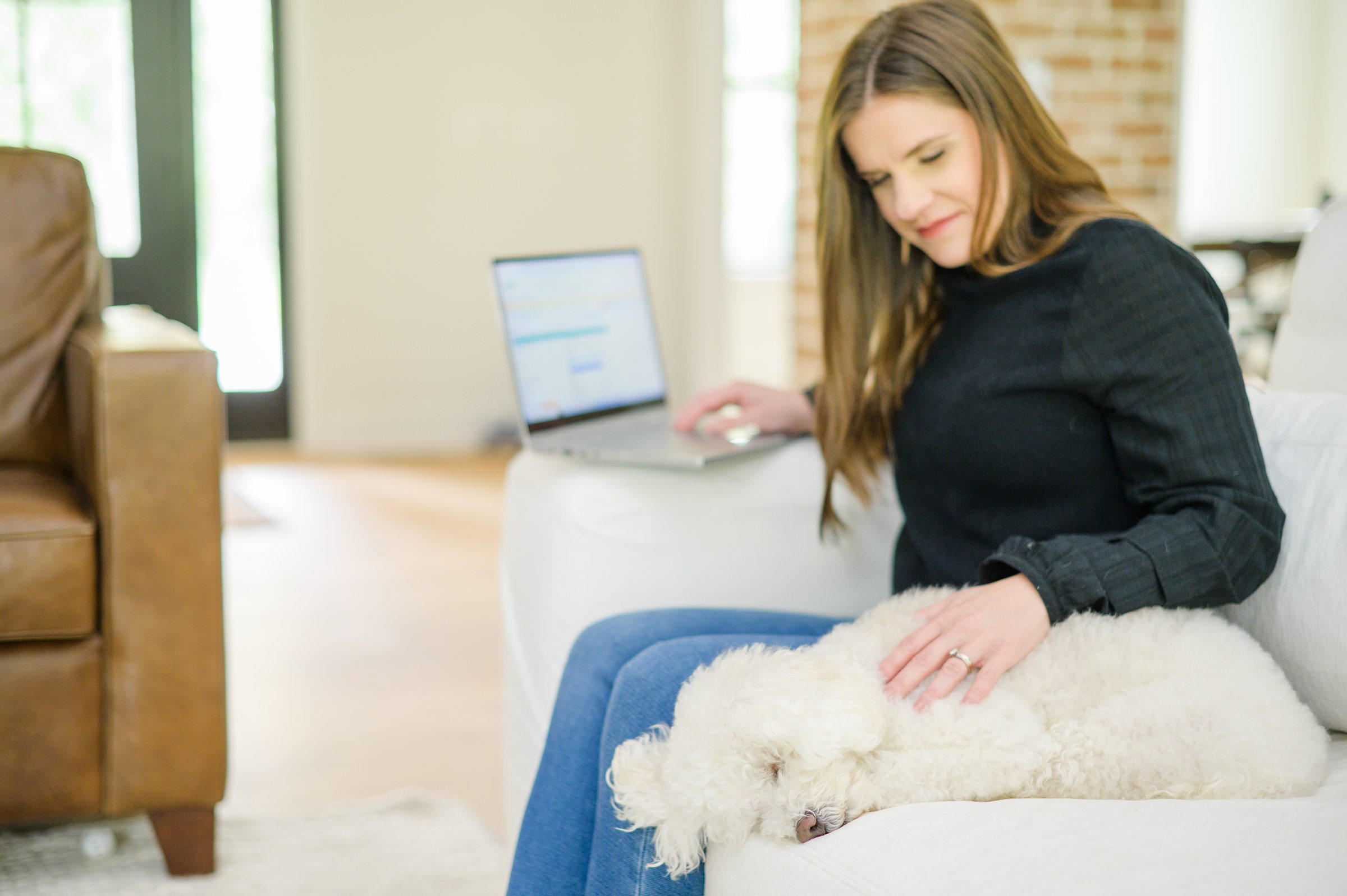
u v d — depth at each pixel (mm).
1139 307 1060
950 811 817
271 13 5051
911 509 1281
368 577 3377
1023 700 897
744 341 6406
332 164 5188
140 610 1576
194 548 1596
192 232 5039
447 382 5480
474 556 3635
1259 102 7195
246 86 5047
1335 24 7160
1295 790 866
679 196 5758
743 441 1476
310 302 5215
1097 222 1113
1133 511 1117
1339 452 1036
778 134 6410
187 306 5074
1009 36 4406
